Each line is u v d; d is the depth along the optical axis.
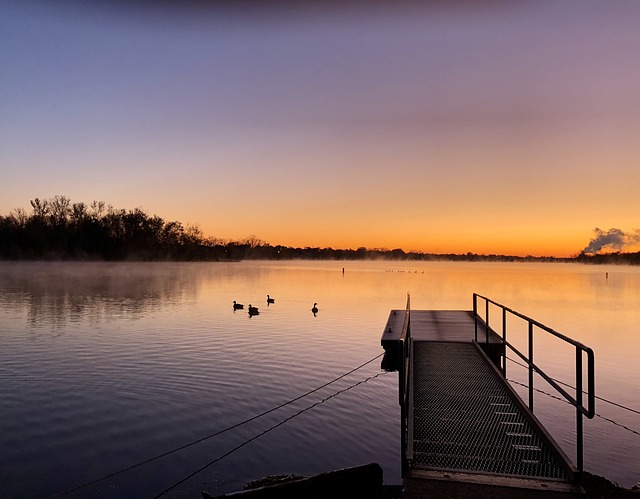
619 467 9.20
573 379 16.19
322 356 18.33
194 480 8.48
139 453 9.54
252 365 16.69
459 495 4.78
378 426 11.05
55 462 9.10
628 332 26.08
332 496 5.86
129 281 65.56
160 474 8.68
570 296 50.44
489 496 4.77
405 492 4.85
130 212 132.12
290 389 13.88
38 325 26.06
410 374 8.62
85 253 121.75
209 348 19.70
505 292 55.62
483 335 14.71
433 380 9.31
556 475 5.29
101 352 18.75
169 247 154.62
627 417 12.05
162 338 22.08
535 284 74.75
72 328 25.05
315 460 9.34
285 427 10.95
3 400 12.68
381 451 9.75
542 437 6.21
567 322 30.05
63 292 47.16
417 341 13.70
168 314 31.59
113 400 12.70
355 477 6.01
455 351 12.26
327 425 11.09
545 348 21.69
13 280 63.78
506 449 6.00
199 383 14.38
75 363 16.84
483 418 7.11
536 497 4.75
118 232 128.12
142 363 16.88
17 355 18.14
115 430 10.69
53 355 18.16
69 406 12.23
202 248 190.75
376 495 6.09
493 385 8.91
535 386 15.25
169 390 13.65
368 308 36.81
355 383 14.57
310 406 12.41
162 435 10.45
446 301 43.28
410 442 5.91
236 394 13.34
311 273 110.62
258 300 42.78
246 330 24.75
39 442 10.02
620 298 48.16
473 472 5.29
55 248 113.44
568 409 12.79
